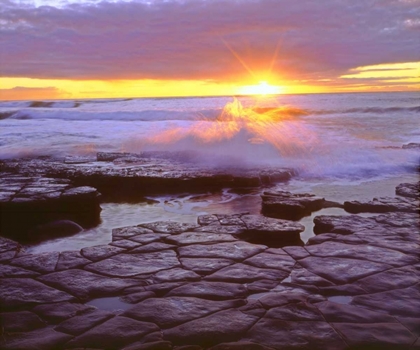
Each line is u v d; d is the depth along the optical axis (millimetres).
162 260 4527
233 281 3994
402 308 3455
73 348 2920
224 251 4781
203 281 3992
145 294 3732
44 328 3193
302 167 10453
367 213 6754
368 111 31594
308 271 4211
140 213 7000
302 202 7141
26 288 3875
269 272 4191
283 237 5547
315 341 2975
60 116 29312
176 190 8648
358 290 3791
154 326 3189
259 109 33688
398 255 4602
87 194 7023
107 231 6031
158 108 41094
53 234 5906
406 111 30938
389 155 12023
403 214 6207
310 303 3547
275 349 2873
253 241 5496
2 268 4355
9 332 3127
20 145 15680
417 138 16859
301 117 28453
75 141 16719
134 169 9867
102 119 28766
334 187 8852
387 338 3014
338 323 3217
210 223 5922
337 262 4426
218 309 3447
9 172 9805
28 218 6609
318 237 5250
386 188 8711
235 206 7348
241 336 3049
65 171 9664
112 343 2975
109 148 14781
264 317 3309
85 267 4363
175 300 3619
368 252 4699
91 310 3463
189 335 3061
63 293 3773
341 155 11797
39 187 7547
